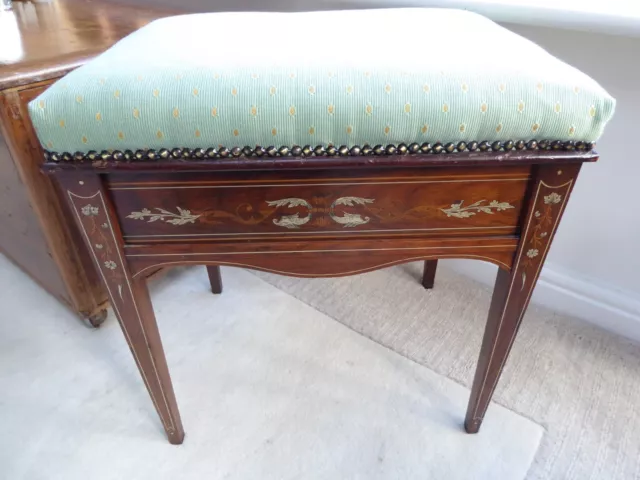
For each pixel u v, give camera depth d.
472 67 0.41
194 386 0.79
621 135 0.75
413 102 0.39
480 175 0.44
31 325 0.93
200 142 0.41
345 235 0.48
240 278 1.03
